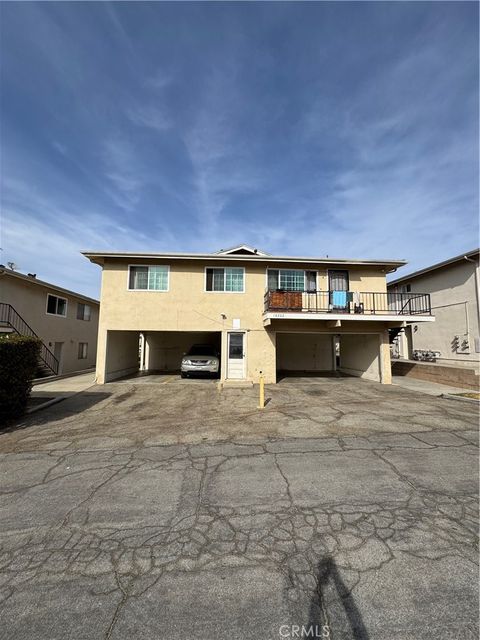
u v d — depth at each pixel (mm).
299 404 9148
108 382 13578
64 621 2072
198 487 3947
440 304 18109
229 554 2715
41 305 17438
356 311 13812
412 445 5484
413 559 2631
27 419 7543
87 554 2729
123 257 13438
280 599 2238
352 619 2070
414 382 14203
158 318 13625
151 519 3256
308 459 4852
